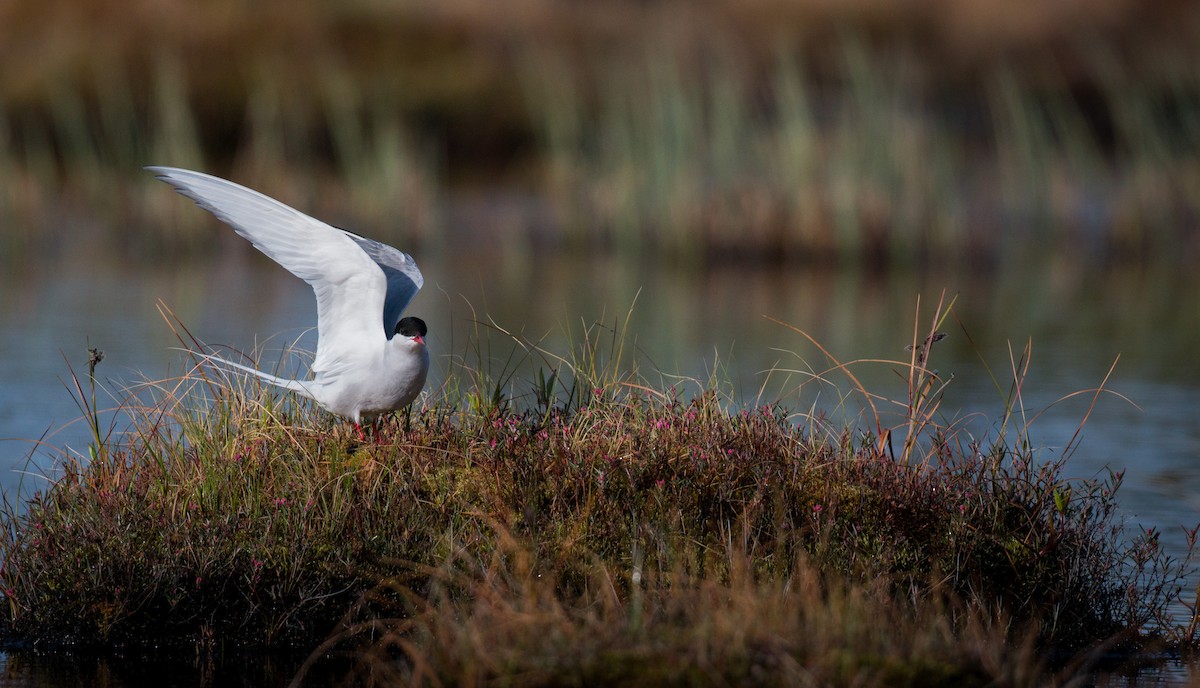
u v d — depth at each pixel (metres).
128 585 8.25
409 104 31.59
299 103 30.81
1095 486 9.37
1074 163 30.14
